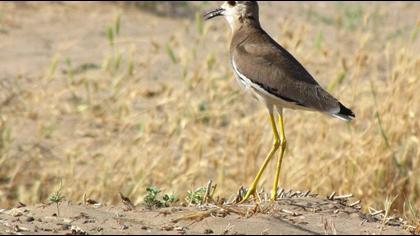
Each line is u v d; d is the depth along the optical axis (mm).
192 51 21609
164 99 18266
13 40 21812
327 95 11547
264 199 11336
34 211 10625
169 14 24531
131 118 18078
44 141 17594
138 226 10070
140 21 23781
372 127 16438
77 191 15477
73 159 16484
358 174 15422
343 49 22938
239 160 16172
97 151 17219
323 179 15102
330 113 11430
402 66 17219
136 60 21250
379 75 21062
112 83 19734
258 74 11711
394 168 15648
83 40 22250
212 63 19828
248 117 17672
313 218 10328
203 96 19375
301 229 9875
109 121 18516
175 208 10734
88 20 23406
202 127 17969
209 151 16875
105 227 9992
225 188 15391
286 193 11633
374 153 15672
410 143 16172
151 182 15703
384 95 18578
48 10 23703
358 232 9875
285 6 26484
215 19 24703
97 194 15414
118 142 17500
